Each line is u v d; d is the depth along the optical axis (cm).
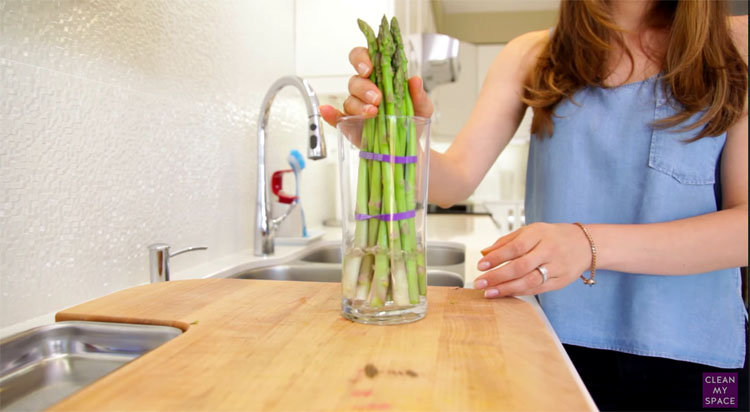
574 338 84
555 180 88
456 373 41
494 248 66
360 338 50
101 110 79
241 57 132
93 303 63
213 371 41
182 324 55
